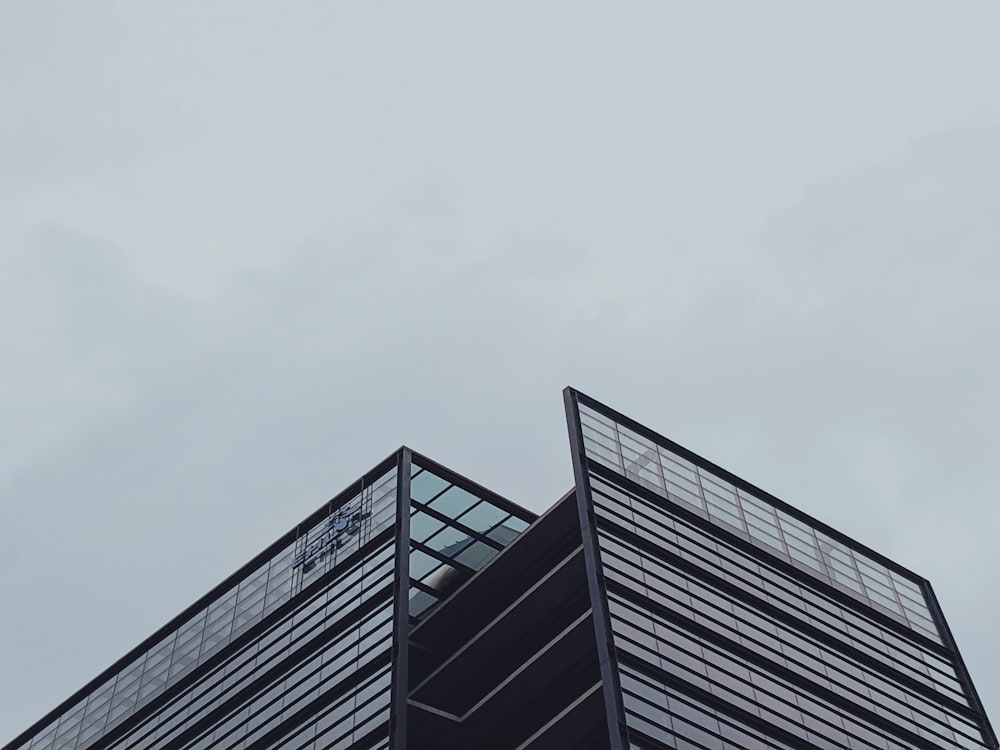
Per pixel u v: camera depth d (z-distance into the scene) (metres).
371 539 89.81
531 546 82.38
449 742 75.19
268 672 86.94
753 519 89.50
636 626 72.25
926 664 89.69
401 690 75.25
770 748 71.94
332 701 79.38
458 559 88.38
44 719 104.88
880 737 79.94
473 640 78.19
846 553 94.44
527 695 74.19
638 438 88.19
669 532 81.88
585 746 69.31
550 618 78.19
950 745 83.88
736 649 76.75
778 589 85.06
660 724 67.38
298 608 89.94
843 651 84.31
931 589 97.88
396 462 94.25
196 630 98.25
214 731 86.62
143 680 98.62
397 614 81.00
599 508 79.06
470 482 94.44
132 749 92.44
